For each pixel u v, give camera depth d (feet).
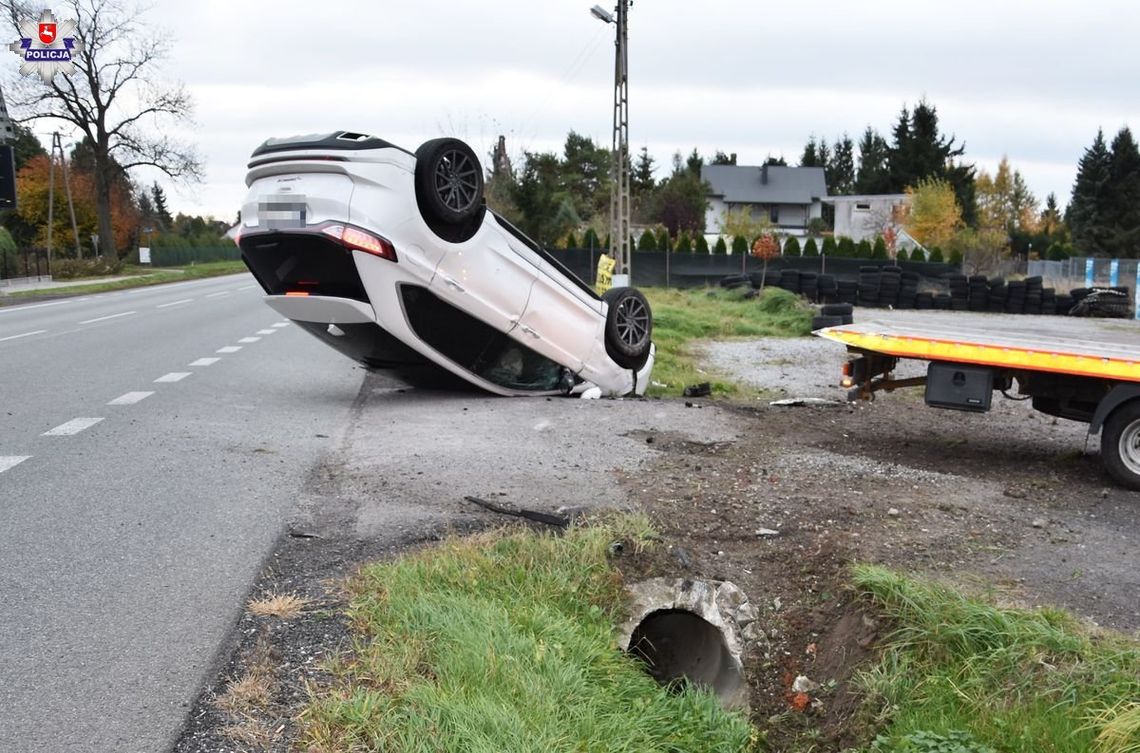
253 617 14.98
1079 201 301.02
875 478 25.77
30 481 22.82
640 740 13.24
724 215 318.86
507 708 12.15
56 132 197.36
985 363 28.17
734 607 17.85
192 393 36.78
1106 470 26.86
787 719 15.61
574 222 193.67
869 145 413.18
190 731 11.64
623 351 39.22
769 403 40.47
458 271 33.12
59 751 11.20
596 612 16.56
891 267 124.16
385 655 13.42
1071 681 13.58
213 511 20.67
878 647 15.51
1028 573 18.52
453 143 32.24
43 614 15.06
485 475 23.89
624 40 94.79
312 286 32.32
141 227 298.35
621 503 21.76
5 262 157.17
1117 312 114.73
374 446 27.27
